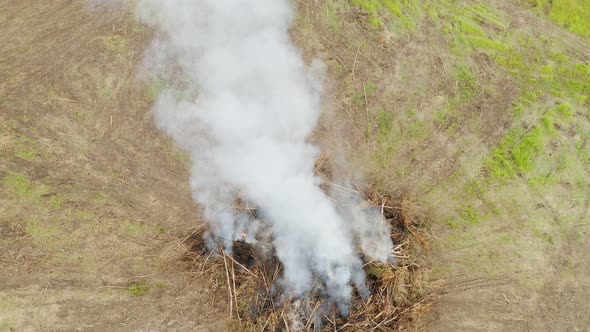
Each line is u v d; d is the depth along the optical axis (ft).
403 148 22.97
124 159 22.17
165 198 22.00
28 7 23.30
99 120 22.41
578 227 22.67
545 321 21.91
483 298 21.91
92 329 21.12
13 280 21.15
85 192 21.86
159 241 21.71
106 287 21.38
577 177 23.12
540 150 23.24
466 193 22.68
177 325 21.26
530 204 22.76
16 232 21.44
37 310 21.06
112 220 21.75
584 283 22.24
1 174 21.72
